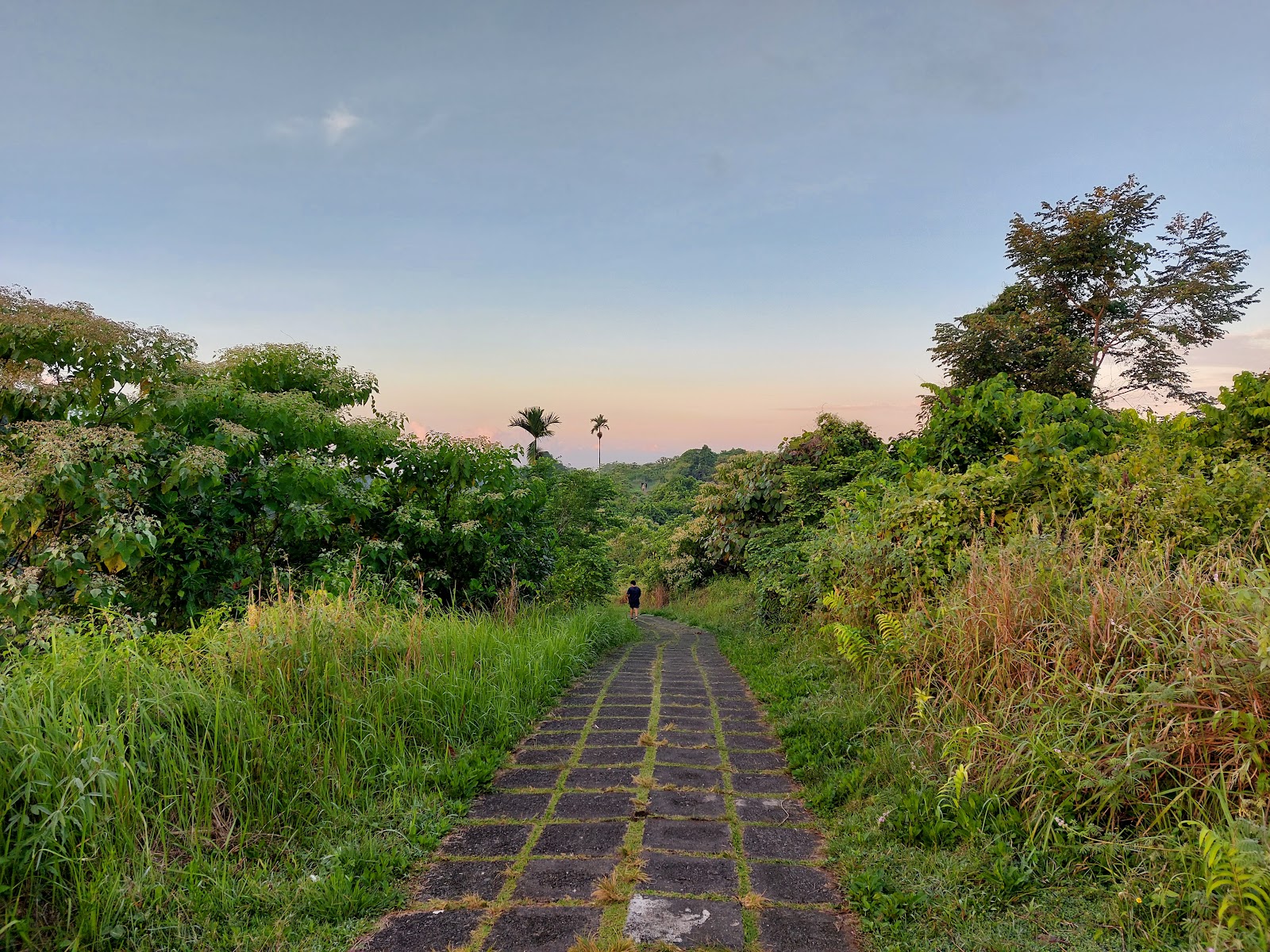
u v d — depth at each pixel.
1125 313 21.47
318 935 2.53
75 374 5.95
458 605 9.20
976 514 6.10
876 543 6.29
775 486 14.10
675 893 2.81
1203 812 2.69
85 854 2.61
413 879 2.95
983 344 19.22
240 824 3.14
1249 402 6.79
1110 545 4.95
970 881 2.72
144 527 5.64
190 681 3.52
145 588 6.62
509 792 3.91
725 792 3.90
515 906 2.73
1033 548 4.52
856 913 2.65
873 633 5.68
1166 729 2.88
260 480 7.06
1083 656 3.44
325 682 4.14
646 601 26.31
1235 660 2.86
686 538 21.61
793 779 4.09
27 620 5.16
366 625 4.97
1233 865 2.19
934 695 4.34
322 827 3.26
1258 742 2.69
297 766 3.55
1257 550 4.66
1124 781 2.87
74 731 2.84
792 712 5.24
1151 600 3.51
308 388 8.73
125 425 6.17
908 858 2.93
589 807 3.69
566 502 16.41
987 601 4.20
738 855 3.14
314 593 5.28
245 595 6.86
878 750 3.98
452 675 4.88
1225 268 20.09
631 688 6.70
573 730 5.13
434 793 3.72
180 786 3.07
